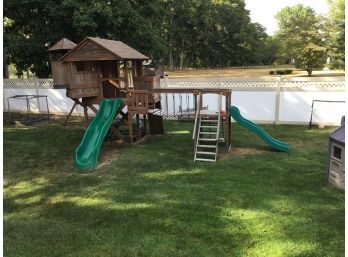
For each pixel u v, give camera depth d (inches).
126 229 228.5
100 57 421.4
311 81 530.9
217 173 336.2
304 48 1320.1
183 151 419.2
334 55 1315.2
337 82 519.2
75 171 351.9
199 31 2650.1
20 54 690.8
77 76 436.1
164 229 227.6
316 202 265.4
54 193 294.8
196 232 222.4
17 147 443.5
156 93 483.2
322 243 206.5
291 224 229.9
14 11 674.2
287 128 532.4
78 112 662.5
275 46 2755.9
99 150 395.2
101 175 337.7
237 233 220.1
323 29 1320.1
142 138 478.0
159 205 263.9
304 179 316.8
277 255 195.8
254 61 2861.7
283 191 288.5
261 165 358.9
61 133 515.5
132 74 478.3
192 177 326.3
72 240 215.8
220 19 2751.0
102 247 207.3
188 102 572.7
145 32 696.4
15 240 217.0
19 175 343.0
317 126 537.0
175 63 2861.7
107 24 642.8
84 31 647.1
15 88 697.0
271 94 557.0
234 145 444.1
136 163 373.7
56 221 242.7
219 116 397.4
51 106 679.1
